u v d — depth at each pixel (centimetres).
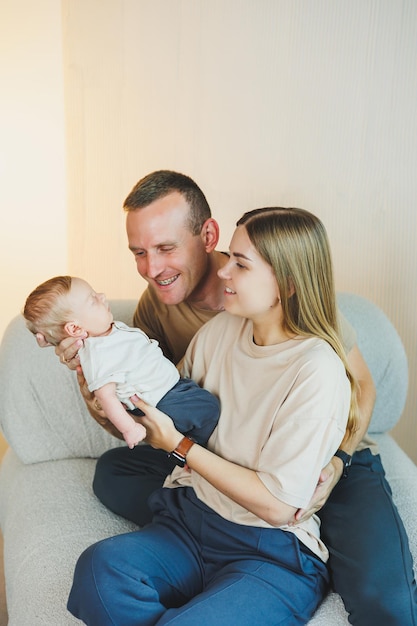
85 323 138
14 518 165
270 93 219
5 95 216
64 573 140
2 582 199
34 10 213
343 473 155
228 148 222
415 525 154
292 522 132
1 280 229
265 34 215
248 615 121
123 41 214
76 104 217
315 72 218
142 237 163
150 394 137
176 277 167
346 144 223
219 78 217
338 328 145
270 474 126
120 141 220
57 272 231
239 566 129
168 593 132
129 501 160
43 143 221
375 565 132
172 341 181
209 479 131
